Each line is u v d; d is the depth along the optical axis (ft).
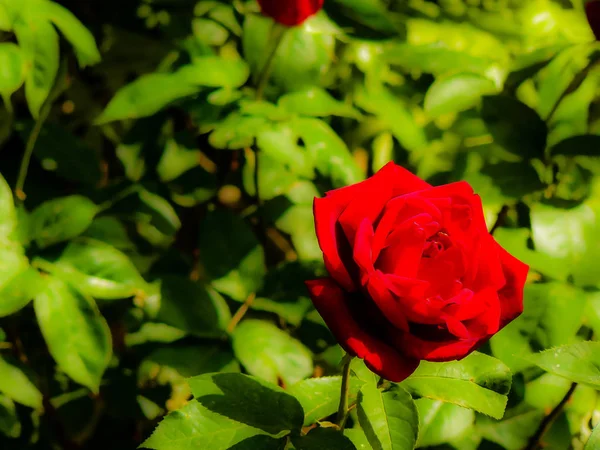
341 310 1.55
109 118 1.93
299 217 2.23
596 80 2.19
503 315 1.61
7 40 2.07
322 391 1.73
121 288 1.87
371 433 1.61
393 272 1.54
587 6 2.00
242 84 2.06
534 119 2.07
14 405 2.15
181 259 2.17
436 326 1.56
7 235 1.84
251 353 1.95
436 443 1.94
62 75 1.98
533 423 2.15
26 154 1.95
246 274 2.04
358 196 1.56
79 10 2.25
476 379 1.68
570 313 1.93
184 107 2.01
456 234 1.56
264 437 1.65
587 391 2.15
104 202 2.11
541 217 2.00
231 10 2.23
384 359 1.53
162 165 2.20
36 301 1.81
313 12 1.94
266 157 2.21
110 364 2.25
